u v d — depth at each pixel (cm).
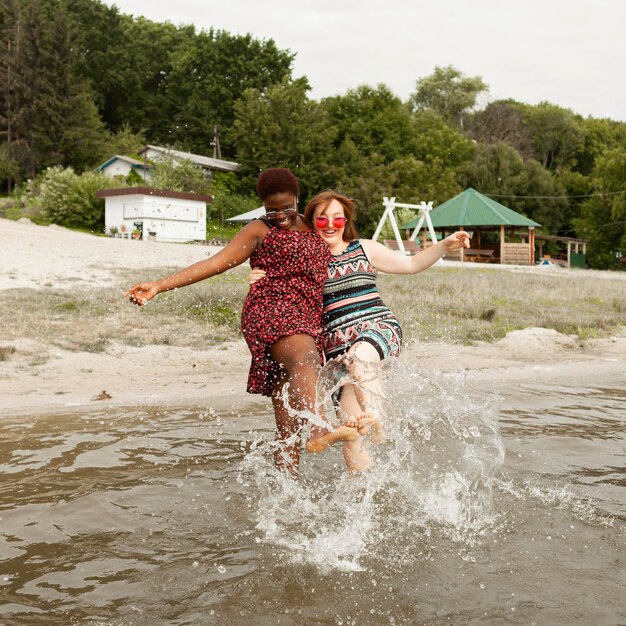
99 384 765
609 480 420
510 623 248
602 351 1128
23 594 268
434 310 1430
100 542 320
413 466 433
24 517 351
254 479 415
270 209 408
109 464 448
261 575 284
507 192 6744
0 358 859
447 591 273
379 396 425
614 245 5875
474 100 9650
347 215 440
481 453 469
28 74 6438
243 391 740
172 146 6975
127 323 1103
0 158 6041
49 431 541
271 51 7556
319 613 254
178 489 396
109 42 8012
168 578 282
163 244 2750
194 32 8831
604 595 271
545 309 1559
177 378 814
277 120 5928
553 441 511
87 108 6512
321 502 374
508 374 876
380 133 6750
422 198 5662
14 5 7050
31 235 2416
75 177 4147
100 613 253
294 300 394
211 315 1191
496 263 4497
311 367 379
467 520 350
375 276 449
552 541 324
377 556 305
